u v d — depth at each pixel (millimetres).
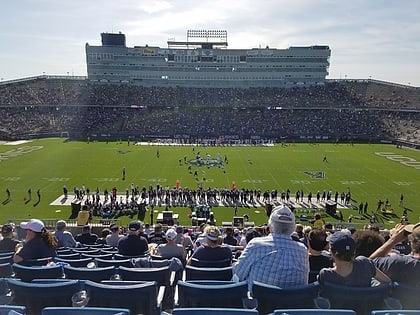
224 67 115625
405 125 94125
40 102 99312
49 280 5961
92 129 90750
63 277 7109
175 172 54188
